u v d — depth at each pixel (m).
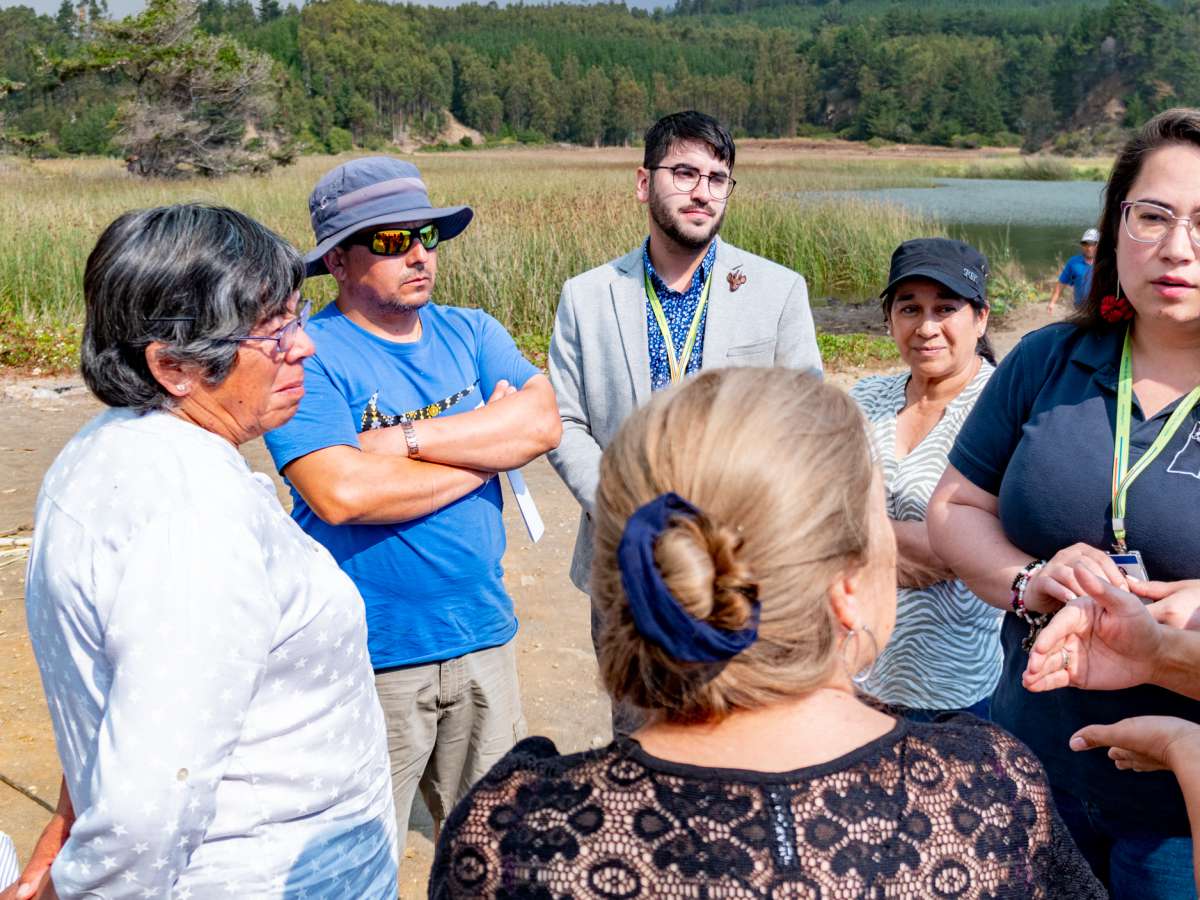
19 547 5.63
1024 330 14.07
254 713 1.70
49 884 1.92
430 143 159.38
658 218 3.16
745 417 1.12
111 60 39.94
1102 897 1.20
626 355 3.26
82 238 14.37
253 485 1.75
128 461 1.64
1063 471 2.04
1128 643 1.84
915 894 1.08
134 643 1.54
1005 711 2.25
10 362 10.14
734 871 1.07
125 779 1.51
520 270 13.52
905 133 153.62
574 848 1.11
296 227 17.88
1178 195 1.87
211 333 1.69
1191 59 142.62
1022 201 45.25
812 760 1.13
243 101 42.38
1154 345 2.01
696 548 1.02
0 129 45.69
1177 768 1.48
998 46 172.25
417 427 2.62
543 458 7.70
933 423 2.84
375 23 164.12
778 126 173.38
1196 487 1.93
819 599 1.10
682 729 1.16
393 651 2.64
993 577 2.15
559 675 4.46
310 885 1.78
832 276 18.70
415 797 3.71
